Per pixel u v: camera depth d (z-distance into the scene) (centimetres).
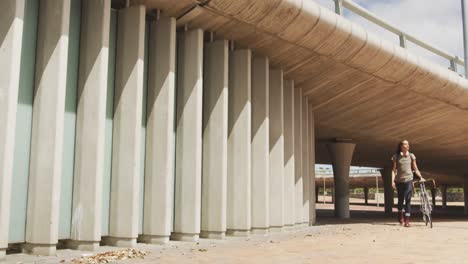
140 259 690
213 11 966
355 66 1355
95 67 796
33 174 725
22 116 727
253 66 1216
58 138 722
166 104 916
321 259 704
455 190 13000
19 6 673
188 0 920
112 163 861
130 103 856
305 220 1495
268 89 1244
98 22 805
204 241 964
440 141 2455
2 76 658
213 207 1027
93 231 768
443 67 1638
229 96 1138
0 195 644
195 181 957
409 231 1263
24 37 738
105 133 856
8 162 653
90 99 793
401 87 1584
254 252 783
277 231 1234
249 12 991
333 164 2609
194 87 981
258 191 1168
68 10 746
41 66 739
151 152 917
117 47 891
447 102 1781
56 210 718
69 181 787
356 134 2333
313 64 1317
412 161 1488
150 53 955
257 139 1187
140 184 909
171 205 955
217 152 1038
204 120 1067
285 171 1345
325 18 1130
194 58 991
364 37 1266
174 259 691
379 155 3406
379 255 753
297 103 1464
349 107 1745
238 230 1088
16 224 712
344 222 1767
